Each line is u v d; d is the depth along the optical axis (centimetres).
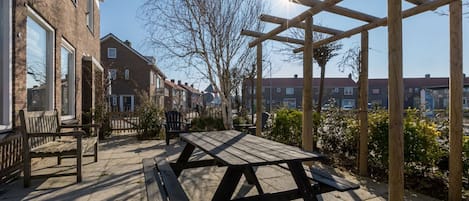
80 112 712
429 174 359
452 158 279
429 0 305
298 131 568
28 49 417
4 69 347
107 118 776
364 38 380
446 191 309
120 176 371
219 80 838
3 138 328
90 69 773
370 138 389
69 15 604
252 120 1002
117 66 2317
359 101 389
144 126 760
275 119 628
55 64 504
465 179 329
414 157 342
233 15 800
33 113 397
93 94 796
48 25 473
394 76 226
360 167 380
